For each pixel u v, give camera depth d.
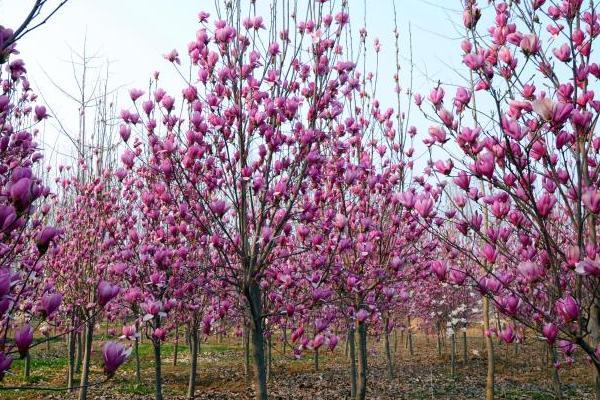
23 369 11.89
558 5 2.96
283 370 12.63
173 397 9.45
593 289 2.54
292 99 4.21
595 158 3.23
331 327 8.12
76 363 11.90
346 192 6.21
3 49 1.91
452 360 12.44
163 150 4.29
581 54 2.86
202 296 7.54
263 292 5.33
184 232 5.38
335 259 5.47
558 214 3.88
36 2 1.94
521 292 3.01
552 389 10.71
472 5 2.99
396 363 14.10
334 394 9.97
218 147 4.66
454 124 2.74
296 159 4.39
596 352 2.43
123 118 4.46
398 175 6.30
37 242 2.42
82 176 8.88
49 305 2.35
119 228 7.34
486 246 2.83
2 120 3.81
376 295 5.97
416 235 5.84
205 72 4.37
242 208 4.39
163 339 6.44
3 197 3.25
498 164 2.71
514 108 2.66
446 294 13.71
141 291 5.80
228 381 11.03
